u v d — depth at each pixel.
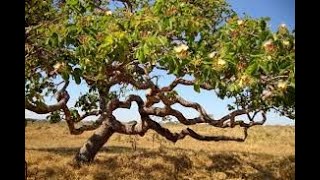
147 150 15.55
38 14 6.52
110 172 10.61
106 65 6.51
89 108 11.59
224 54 4.67
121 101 11.27
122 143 20.80
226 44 4.76
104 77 8.01
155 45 4.75
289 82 3.80
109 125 12.12
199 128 35.91
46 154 12.70
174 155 13.16
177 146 18.75
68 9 6.40
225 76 4.82
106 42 5.01
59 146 17.73
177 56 4.55
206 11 8.30
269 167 12.81
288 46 4.09
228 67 4.63
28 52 5.47
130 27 5.38
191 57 4.83
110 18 5.63
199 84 4.62
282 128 36.34
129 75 8.78
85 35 5.47
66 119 10.52
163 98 10.80
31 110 7.89
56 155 12.83
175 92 10.80
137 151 14.57
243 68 4.56
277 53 4.09
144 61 4.77
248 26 4.72
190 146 18.98
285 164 12.99
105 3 7.71
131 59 6.65
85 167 10.95
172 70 4.55
